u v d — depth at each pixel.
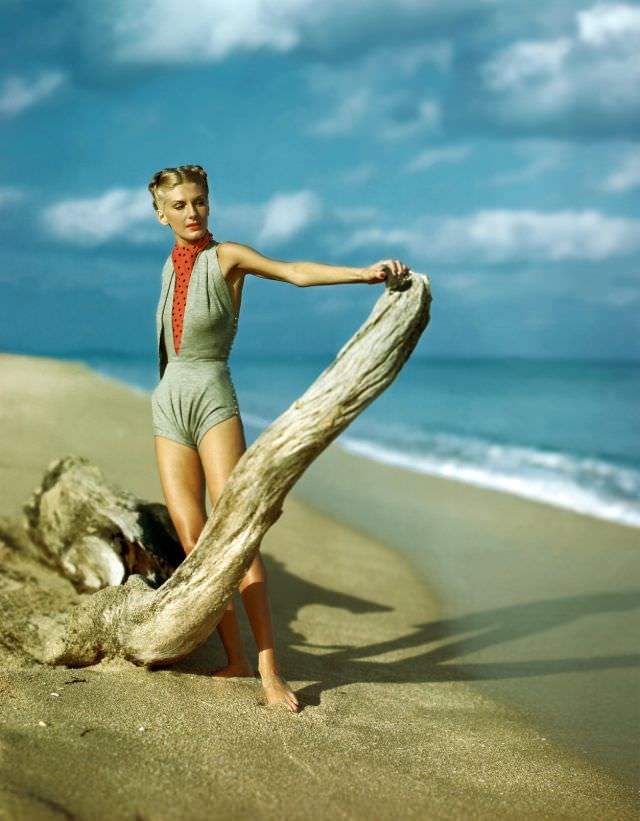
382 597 6.20
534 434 20.09
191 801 2.67
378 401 32.50
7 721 3.10
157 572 4.75
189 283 3.91
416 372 74.44
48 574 5.50
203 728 3.26
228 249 3.85
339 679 4.27
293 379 50.22
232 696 3.64
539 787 3.25
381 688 4.21
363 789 2.95
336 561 7.12
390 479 12.12
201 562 3.52
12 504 7.40
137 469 10.20
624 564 7.52
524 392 40.28
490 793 3.12
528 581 6.90
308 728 3.43
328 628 5.30
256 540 3.46
